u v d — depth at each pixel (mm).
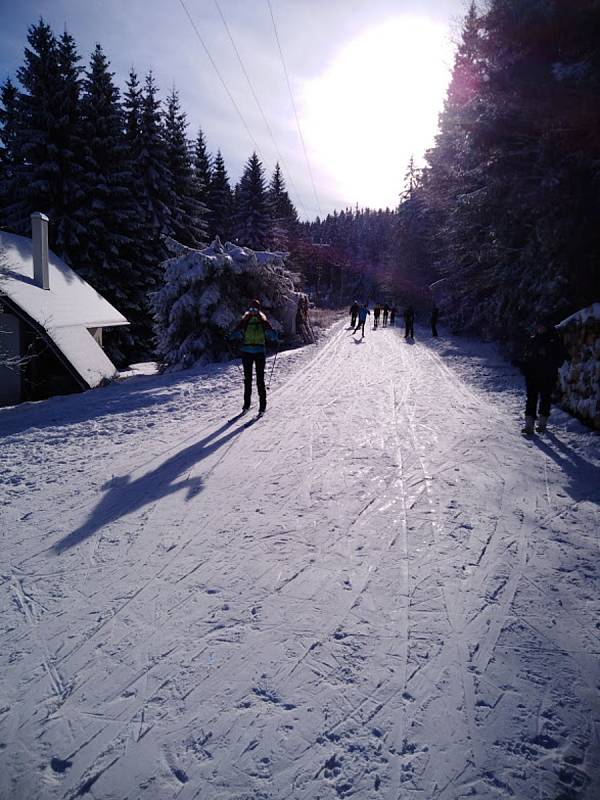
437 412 7723
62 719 2053
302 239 70188
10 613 2777
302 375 11648
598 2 7832
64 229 22797
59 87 23594
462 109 11211
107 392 10938
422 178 27906
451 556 3338
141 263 26875
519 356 12648
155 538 3664
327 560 3303
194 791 1738
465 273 18641
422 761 1842
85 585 3047
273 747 1907
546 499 4309
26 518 4074
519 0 9273
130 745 1928
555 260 9992
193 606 2809
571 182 8664
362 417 7395
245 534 3699
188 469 5207
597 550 3426
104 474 5137
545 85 8711
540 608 2768
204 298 14508
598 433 6184
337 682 2229
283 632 2574
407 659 2369
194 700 2139
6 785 1771
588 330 6816
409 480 4777
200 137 44875
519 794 1714
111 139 24547
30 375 14711
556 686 2203
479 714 2051
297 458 5492
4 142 29734
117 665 2355
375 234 113438
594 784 1756
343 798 1702
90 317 17203
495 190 10898
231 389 9898
